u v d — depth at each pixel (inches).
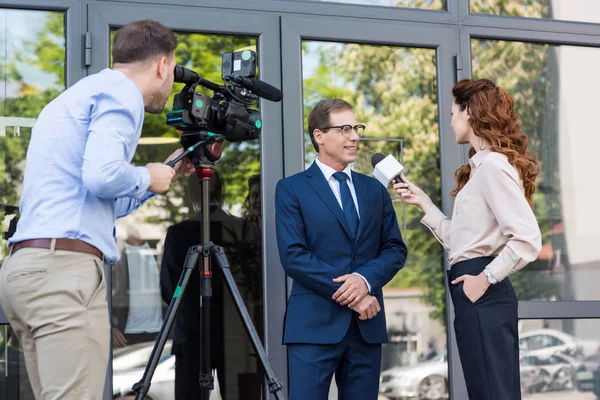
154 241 134.5
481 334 108.3
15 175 129.4
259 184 139.7
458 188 122.1
